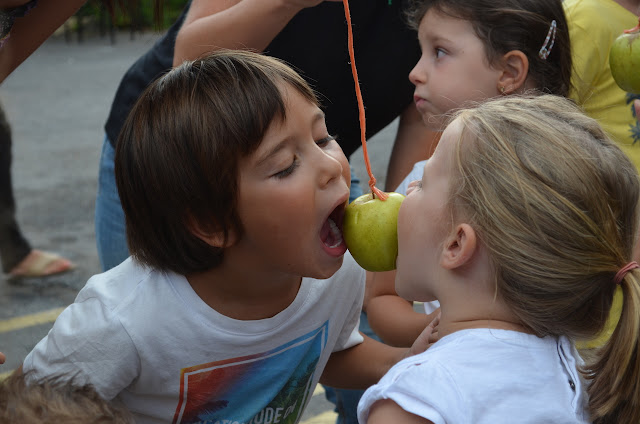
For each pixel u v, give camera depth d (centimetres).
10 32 200
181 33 220
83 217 571
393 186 258
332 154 165
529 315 146
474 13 222
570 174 142
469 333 147
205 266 165
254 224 157
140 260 169
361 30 236
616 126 259
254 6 205
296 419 197
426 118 237
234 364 175
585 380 155
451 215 150
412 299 166
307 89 164
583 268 142
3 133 460
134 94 244
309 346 186
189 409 177
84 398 133
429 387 139
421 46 236
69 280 470
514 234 141
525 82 231
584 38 250
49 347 167
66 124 839
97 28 1513
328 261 166
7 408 125
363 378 205
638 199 157
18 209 586
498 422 138
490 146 147
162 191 159
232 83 156
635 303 144
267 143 152
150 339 164
